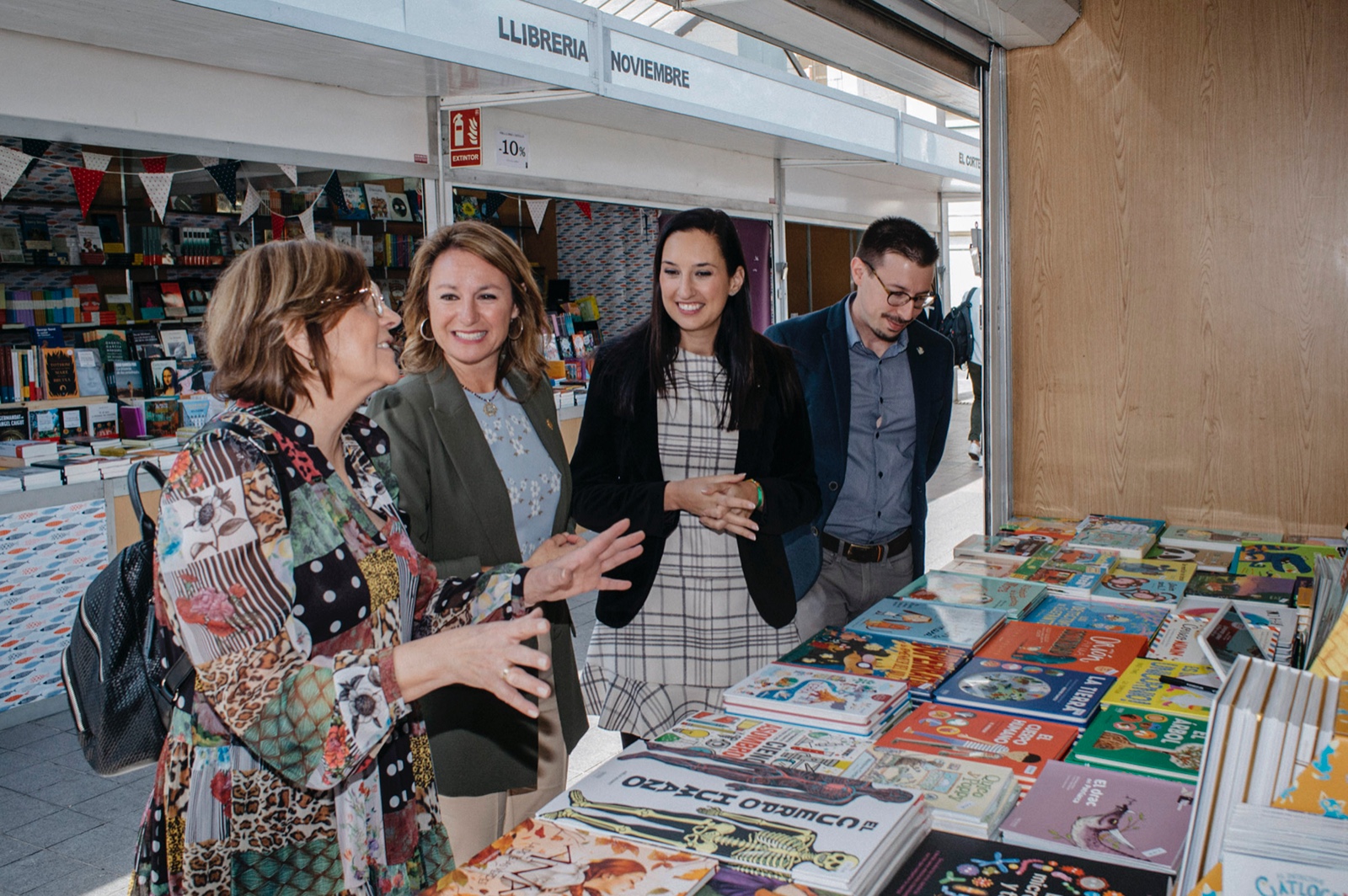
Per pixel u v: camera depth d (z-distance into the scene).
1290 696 1.01
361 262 1.35
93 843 3.23
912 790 1.28
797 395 2.27
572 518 2.20
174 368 6.18
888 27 2.60
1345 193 2.66
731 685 2.15
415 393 1.86
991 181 3.04
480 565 1.86
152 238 6.25
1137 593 2.29
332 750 1.20
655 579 2.15
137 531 4.66
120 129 4.66
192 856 1.28
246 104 5.19
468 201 6.95
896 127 8.63
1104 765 1.45
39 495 4.27
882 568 2.65
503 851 1.17
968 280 18.97
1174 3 2.81
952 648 1.94
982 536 2.85
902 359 2.63
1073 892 1.11
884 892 1.12
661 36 5.30
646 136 8.10
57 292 5.95
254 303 1.27
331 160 5.62
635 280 9.35
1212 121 2.79
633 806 1.27
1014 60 3.03
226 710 1.19
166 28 4.19
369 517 1.41
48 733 4.14
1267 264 2.78
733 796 1.29
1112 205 2.96
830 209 11.41
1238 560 2.52
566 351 8.45
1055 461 3.13
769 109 6.55
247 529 1.20
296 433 1.29
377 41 3.49
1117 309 2.99
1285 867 0.84
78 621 1.43
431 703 1.81
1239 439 2.87
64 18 4.02
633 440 2.17
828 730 1.59
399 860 1.40
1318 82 2.66
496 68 4.08
